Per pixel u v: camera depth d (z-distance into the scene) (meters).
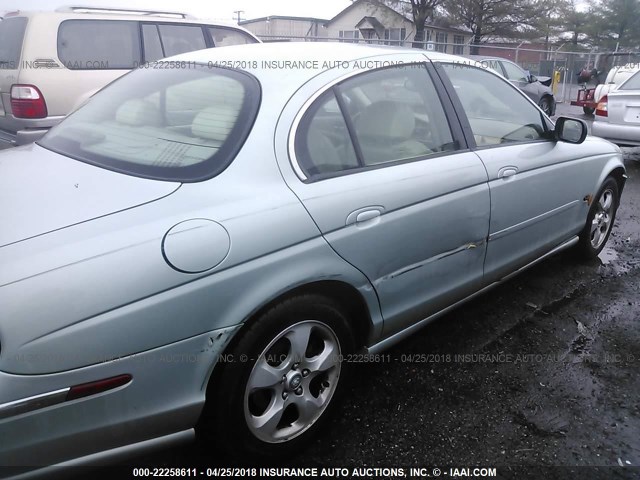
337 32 43.94
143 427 1.79
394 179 2.49
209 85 2.47
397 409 2.62
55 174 2.15
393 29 40.66
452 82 3.05
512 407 2.67
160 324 1.74
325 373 2.36
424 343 3.22
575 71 22.84
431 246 2.66
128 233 1.76
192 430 1.94
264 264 1.97
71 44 5.86
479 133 3.12
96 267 1.66
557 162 3.54
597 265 4.48
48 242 1.70
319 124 2.33
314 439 2.37
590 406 2.70
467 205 2.82
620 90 8.50
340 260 2.22
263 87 2.32
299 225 2.08
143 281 1.71
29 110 5.61
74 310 1.60
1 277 1.58
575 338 3.33
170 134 2.32
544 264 4.48
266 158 2.12
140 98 2.65
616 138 8.38
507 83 3.50
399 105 2.71
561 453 2.38
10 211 1.85
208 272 1.83
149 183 2.00
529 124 3.54
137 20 6.42
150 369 1.75
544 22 41.09
